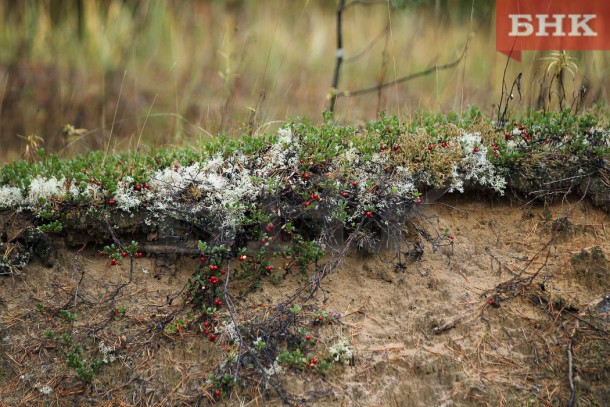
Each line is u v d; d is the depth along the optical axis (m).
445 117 1.88
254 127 1.93
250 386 1.63
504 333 1.66
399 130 1.80
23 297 1.71
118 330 1.68
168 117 2.27
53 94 2.37
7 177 1.78
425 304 1.69
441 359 1.64
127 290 1.71
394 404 1.62
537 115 1.88
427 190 1.76
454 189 1.77
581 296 1.68
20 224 1.73
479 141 1.77
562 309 1.67
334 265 1.70
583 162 1.76
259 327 1.66
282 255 1.73
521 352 1.65
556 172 1.76
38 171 1.80
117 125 2.25
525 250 1.73
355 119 2.04
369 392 1.62
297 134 1.77
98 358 1.67
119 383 1.65
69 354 1.65
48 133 2.22
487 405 1.61
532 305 1.68
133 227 1.73
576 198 1.77
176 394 1.64
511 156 1.75
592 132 1.80
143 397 1.64
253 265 1.72
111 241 1.74
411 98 2.30
